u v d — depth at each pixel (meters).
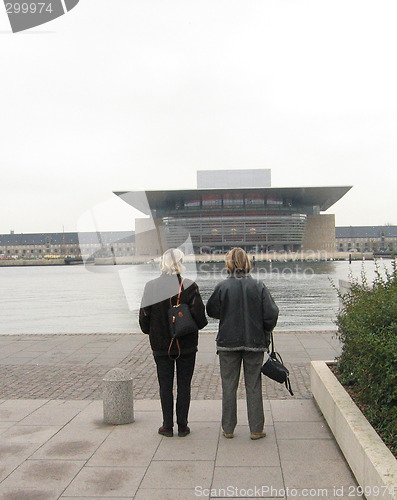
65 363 10.32
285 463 4.84
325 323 21.64
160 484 4.43
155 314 5.45
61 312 30.23
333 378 6.34
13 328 22.38
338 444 5.19
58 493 4.28
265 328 5.42
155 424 6.15
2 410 6.86
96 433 5.82
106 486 4.41
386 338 4.67
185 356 5.55
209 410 6.77
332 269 84.50
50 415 6.59
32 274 117.69
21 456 5.12
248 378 5.52
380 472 3.55
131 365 10.05
